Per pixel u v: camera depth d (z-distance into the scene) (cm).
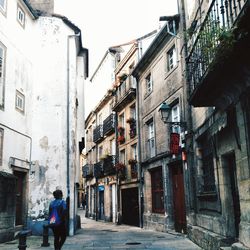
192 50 884
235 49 555
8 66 1288
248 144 654
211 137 931
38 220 1395
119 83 2316
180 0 1346
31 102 1480
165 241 1166
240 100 681
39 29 1570
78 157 1938
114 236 1382
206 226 1012
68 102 1541
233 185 849
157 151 1598
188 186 1230
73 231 1446
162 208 1562
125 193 2153
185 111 1271
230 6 604
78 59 2012
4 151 1212
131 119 2058
